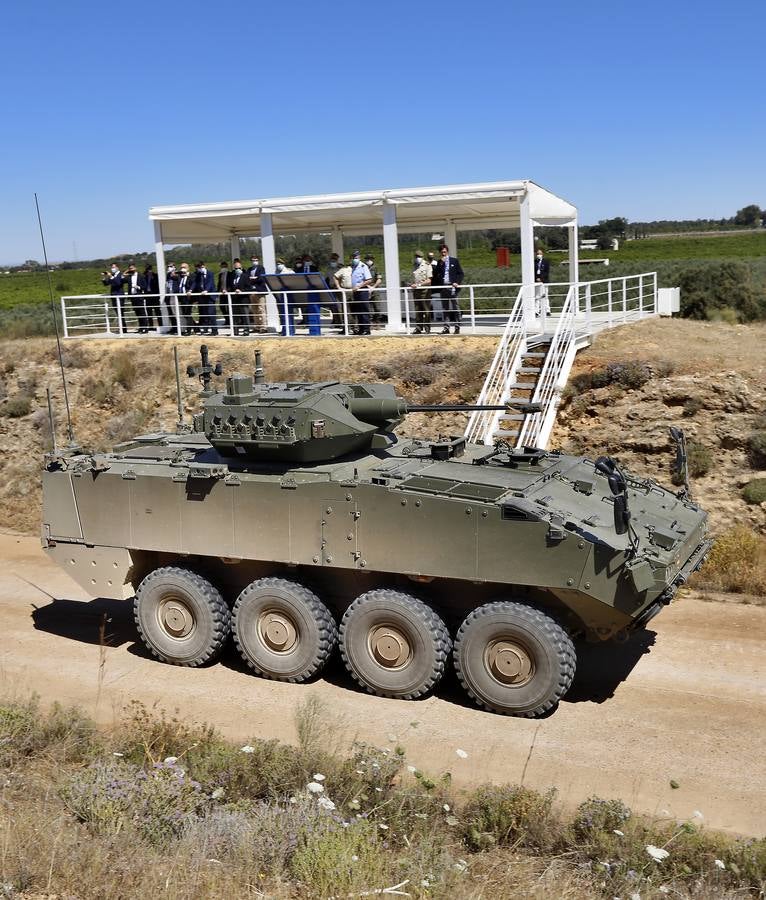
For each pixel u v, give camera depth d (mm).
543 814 7043
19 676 10484
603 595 8789
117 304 23094
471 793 7645
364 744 8078
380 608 9562
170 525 10664
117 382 20141
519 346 16406
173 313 22469
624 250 69812
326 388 10812
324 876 6004
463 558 9281
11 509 18234
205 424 10555
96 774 7297
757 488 14023
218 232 23953
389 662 9648
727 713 9227
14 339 25484
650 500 10586
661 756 8406
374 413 10633
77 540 11266
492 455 10852
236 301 21922
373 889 5895
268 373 18516
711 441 14750
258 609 10203
